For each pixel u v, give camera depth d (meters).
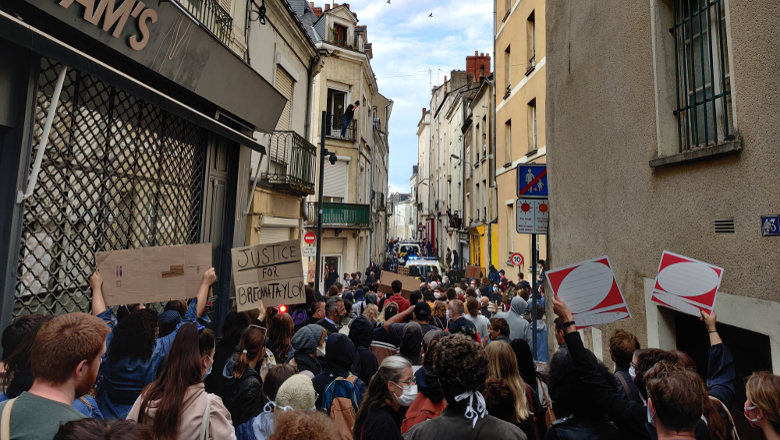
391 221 117.00
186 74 5.94
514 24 15.92
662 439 1.99
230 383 3.21
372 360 4.17
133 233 5.62
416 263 20.67
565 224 7.01
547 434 2.49
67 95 4.52
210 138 7.45
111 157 5.23
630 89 5.15
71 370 1.90
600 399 2.35
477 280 14.00
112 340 2.83
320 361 4.50
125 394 2.78
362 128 24.97
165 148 6.31
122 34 4.68
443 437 2.05
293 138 11.26
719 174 3.74
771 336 3.21
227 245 8.04
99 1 4.20
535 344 6.20
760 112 3.34
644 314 4.80
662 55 4.63
